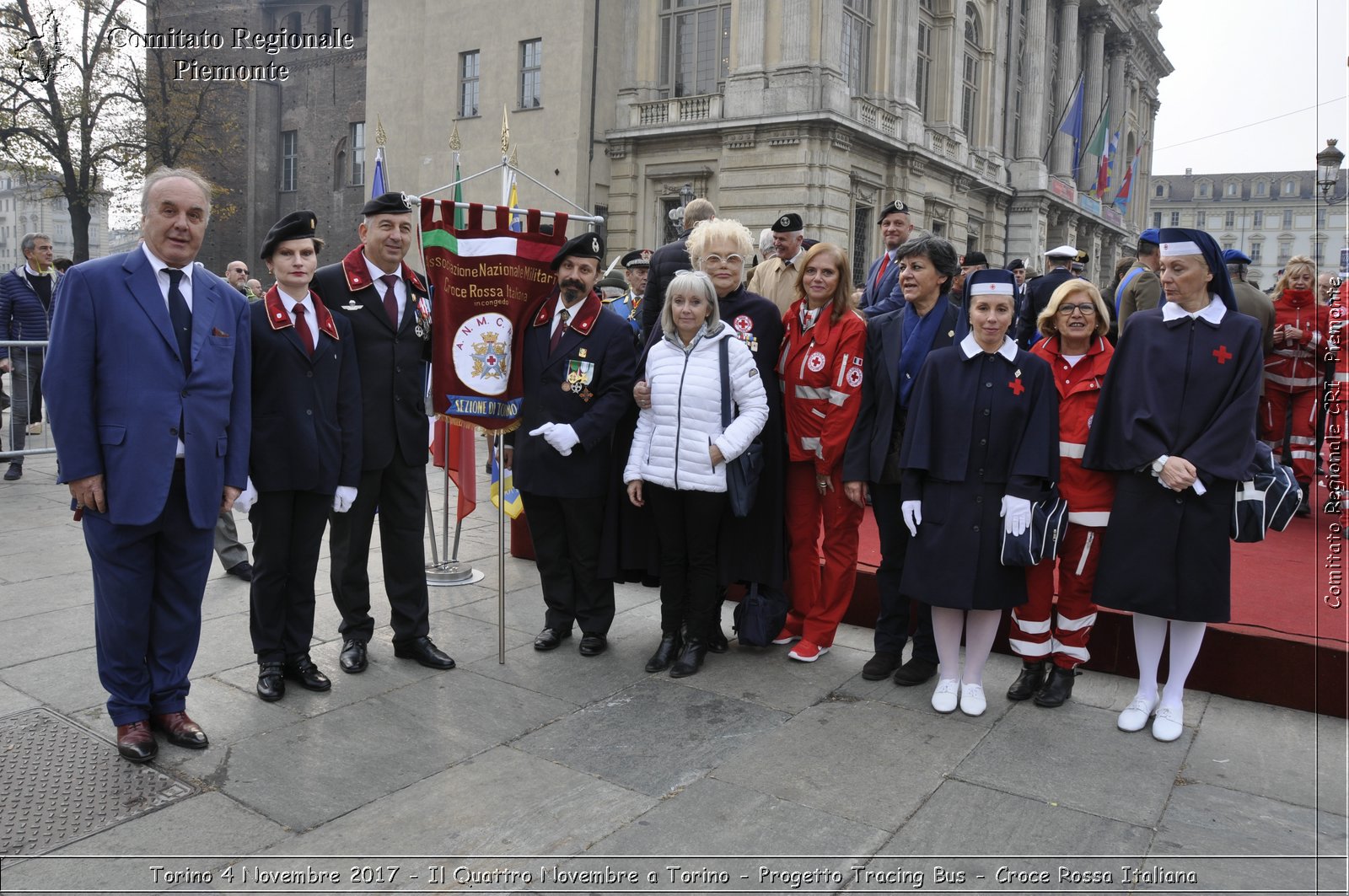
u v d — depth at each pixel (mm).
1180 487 3740
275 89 35219
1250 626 4457
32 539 6996
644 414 4715
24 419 9531
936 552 4090
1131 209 47188
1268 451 3896
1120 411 3945
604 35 23328
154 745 3637
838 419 4527
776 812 3312
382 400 4453
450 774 3561
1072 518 4199
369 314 4430
